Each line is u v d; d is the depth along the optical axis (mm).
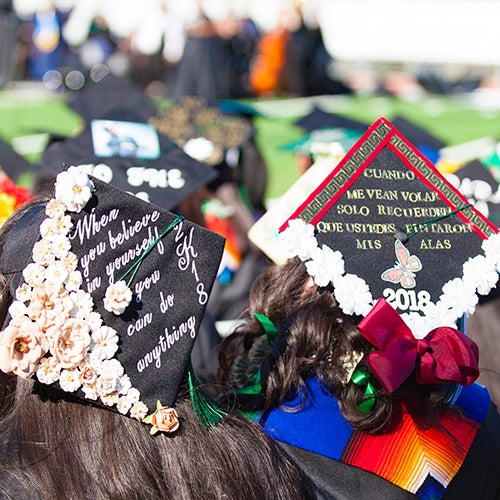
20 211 1609
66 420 1465
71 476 1433
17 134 8914
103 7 12836
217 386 1875
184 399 1545
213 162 3953
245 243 3719
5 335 1399
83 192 1489
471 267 1818
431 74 13383
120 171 3115
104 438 1454
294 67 11992
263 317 1877
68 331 1435
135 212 1523
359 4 14617
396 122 4391
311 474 1740
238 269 3600
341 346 1779
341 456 1763
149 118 3771
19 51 12453
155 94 11805
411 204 1840
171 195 3127
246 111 6805
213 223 3811
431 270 1802
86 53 12406
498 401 2328
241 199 4246
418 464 1770
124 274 1506
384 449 1774
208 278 1551
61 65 12391
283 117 9938
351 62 14656
